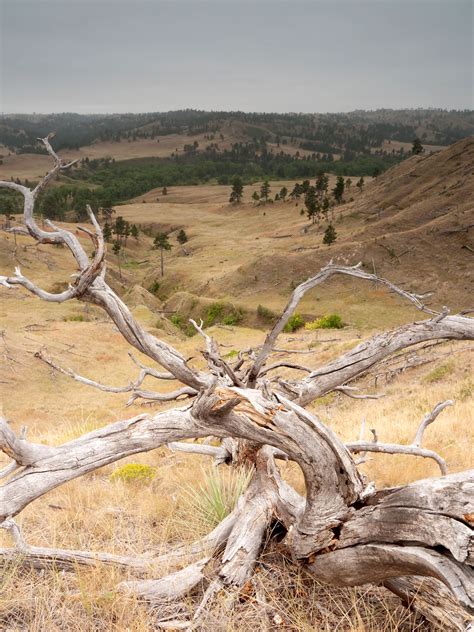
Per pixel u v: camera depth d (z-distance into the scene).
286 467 7.10
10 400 36.69
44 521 5.34
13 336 48.38
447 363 21.00
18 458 3.25
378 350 4.56
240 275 113.44
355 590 3.61
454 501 2.64
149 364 46.44
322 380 4.62
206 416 3.38
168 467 7.82
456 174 184.38
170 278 139.62
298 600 3.46
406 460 7.26
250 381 4.46
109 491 6.39
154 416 3.57
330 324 57.62
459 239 108.38
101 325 58.06
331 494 3.23
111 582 3.59
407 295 4.46
